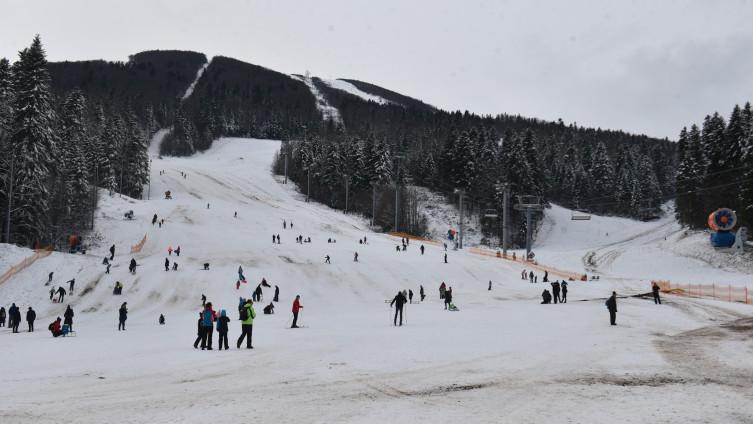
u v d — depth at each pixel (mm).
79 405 9820
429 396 10305
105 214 73812
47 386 11656
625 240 101875
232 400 10117
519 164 105938
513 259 68812
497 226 104625
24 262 46219
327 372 12789
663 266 69812
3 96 56562
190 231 69312
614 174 134625
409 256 62125
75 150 70375
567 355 14758
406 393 10578
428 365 13492
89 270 47031
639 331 20500
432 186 125188
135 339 22000
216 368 13688
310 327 24234
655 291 33250
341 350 16266
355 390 10875
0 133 54031
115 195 85188
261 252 57250
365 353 15531
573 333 19891
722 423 8297
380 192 108312
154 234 67125
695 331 20328
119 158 92688
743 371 12391
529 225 74312
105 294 41281
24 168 52969
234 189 113438
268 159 163250
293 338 20000
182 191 103625
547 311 29531
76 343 20797
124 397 10484
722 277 59062
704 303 33844
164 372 13250
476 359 14266
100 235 66625
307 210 103438
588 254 84812
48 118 55781
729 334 19172
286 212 94562
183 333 24500
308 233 77312
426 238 102000
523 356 14664
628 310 29328
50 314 36688
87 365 14633
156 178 112500
